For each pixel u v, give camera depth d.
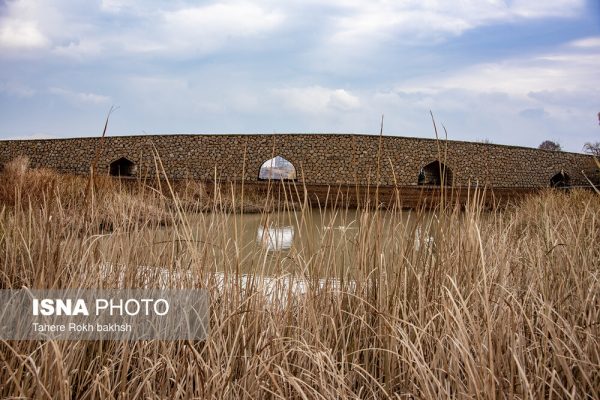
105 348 1.64
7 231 1.89
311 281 1.92
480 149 24.06
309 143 22.75
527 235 2.92
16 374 1.30
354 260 2.01
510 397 1.25
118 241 1.91
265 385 1.50
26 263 1.88
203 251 1.81
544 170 25.61
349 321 1.91
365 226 1.94
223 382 1.42
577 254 2.23
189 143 23.03
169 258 1.86
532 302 1.82
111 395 1.31
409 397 1.48
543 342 1.46
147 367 1.59
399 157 22.80
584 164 26.44
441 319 1.69
